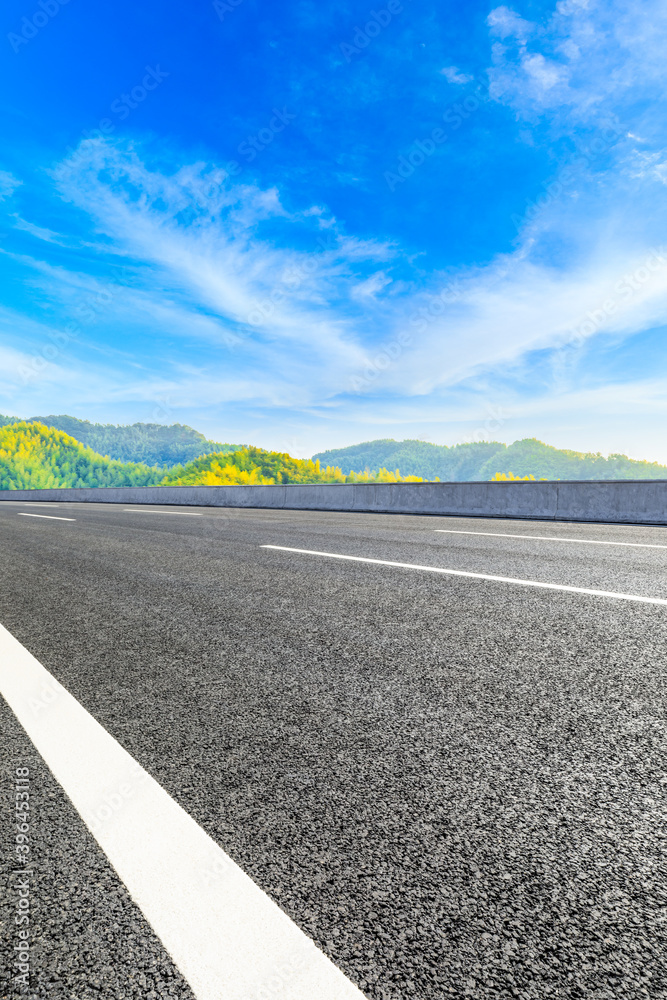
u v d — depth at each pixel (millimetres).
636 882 1133
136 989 903
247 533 8344
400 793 1478
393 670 2410
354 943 991
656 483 9375
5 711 2070
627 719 1905
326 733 1839
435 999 869
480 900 1088
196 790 1509
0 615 3564
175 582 4523
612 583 4074
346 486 15281
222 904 1089
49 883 1156
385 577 4461
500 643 2734
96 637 3027
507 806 1410
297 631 3033
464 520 10500
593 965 936
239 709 2047
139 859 1227
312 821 1359
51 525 10461
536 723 1885
